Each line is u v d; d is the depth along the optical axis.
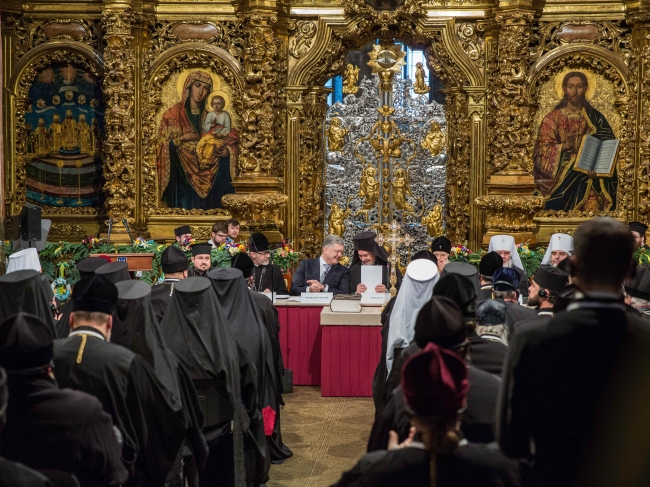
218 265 10.94
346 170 14.35
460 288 4.22
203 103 13.60
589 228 3.11
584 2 13.32
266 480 6.87
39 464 3.54
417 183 14.29
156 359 4.85
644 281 8.22
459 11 13.43
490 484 3.00
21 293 5.55
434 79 15.35
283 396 9.91
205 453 5.21
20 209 13.55
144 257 10.41
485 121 13.60
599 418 2.97
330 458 7.76
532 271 11.83
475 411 3.66
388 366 6.60
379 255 10.38
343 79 14.26
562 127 13.51
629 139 13.41
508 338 5.55
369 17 13.45
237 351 6.02
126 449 4.30
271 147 13.27
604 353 3.00
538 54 13.38
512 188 13.01
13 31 13.37
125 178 13.06
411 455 3.02
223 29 13.50
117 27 12.77
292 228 13.84
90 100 13.56
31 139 13.58
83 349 4.27
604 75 13.44
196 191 13.73
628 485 2.94
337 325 9.80
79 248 11.50
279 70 13.55
